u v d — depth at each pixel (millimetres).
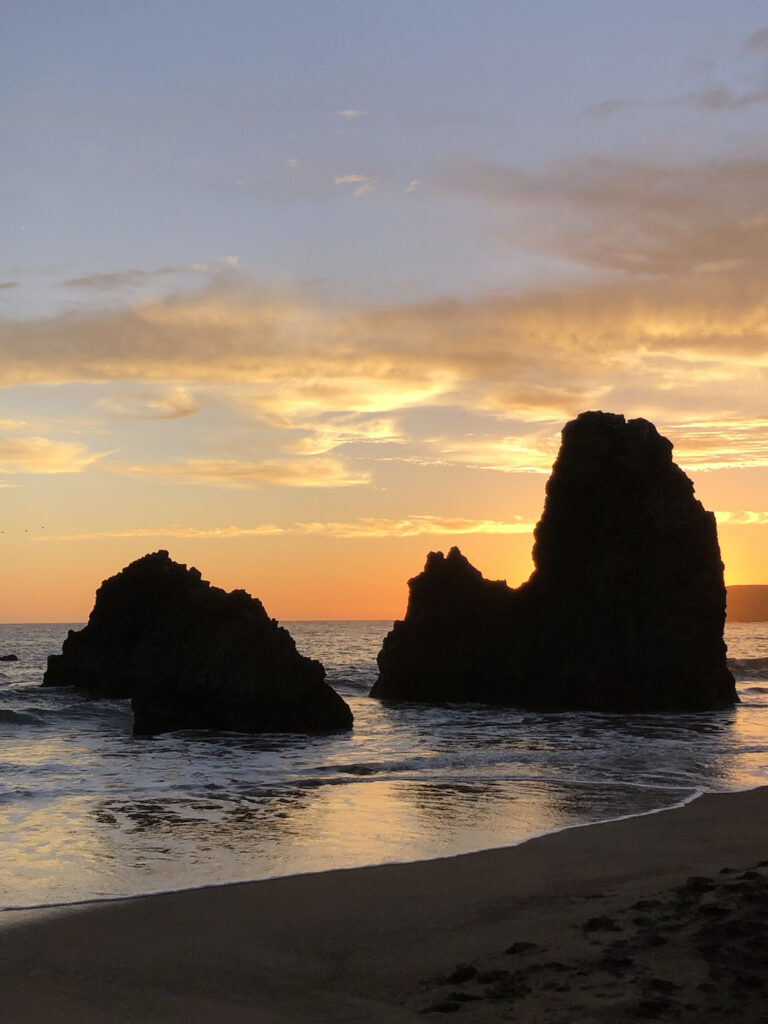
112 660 50000
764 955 8477
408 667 48125
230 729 33219
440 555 49656
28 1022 8148
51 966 9656
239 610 34781
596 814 17516
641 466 45062
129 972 9500
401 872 13266
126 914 11398
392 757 26234
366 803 18750
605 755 26641
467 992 8445
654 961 8633
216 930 10797
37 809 18156
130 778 22266
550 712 42656
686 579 44375
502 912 11211
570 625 45156
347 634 164500
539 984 8398
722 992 7840
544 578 46469
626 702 43469
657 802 18812
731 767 24078
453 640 47625
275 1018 8203
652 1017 7480
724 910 9898
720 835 15469
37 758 26375
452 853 14367
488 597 47938
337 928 10820
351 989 8922
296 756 26766
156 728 33031
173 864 13797
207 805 18609
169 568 51250
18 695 48250
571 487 46000
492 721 38312
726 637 158625
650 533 44719
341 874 13164
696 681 43625
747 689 55281
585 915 10781
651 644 43719
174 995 8844
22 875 13203
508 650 46281
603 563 44969
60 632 187125
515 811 17812
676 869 13133
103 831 16094
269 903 11828
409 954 9859
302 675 34000
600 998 7926
